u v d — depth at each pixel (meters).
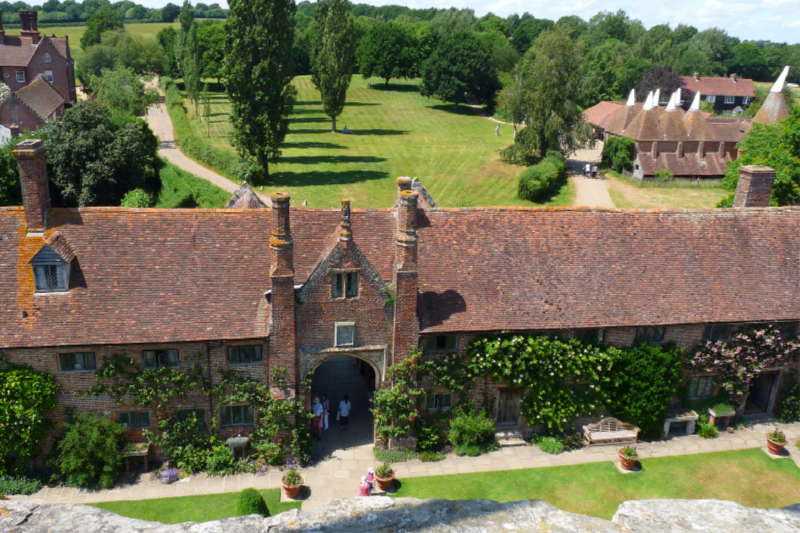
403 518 5.96
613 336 29.97
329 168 87.50
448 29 179.62
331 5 104.38
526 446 30.41
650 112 83.12
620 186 81.81
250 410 28.81
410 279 27.28
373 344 28.55
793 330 31.39
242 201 32.97
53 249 26.23
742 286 31.17
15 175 54.50
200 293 27.66
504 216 31.58
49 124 63.38
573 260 30.88
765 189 34.75
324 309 27.69
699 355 30.69
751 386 34.66
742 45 190.75
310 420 29.23
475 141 108.75
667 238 32.12
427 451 29.59
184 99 135.75
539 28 197.00
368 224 30.53
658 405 30.33
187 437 28.12
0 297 26.27
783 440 29.80
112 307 26.75
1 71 108.38
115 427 26.91
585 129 85.00
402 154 97.44
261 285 28.25
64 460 26.16
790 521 5.92
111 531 5.55
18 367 26.05
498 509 6.07
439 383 29.27
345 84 108.56
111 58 139.62
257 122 75.75
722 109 141.25
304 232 29.92
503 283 29.80
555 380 29.77
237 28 71.88
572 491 27.20
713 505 6.16
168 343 26.64
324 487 27.14
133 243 28.19
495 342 28.69
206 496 26.33
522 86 87.44
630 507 6.16
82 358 26.62
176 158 85.88
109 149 61.62
